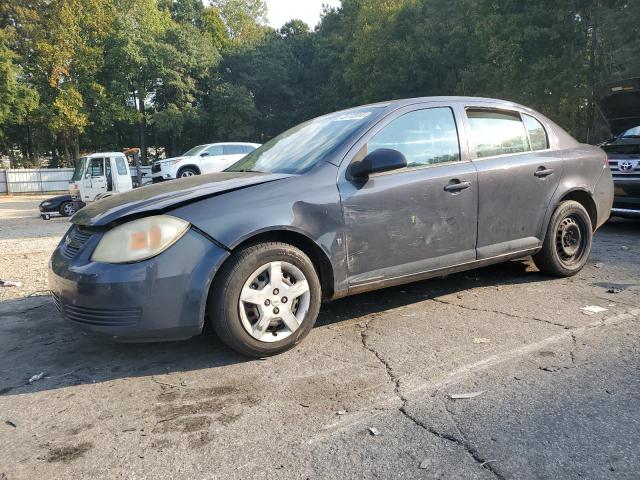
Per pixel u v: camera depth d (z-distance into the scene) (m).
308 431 2.47
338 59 45.12
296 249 3.37
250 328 3.24
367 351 3.40
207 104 44.88
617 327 3.65
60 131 38.31
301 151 3.98
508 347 3.37
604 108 9.30
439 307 4.24
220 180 3.67
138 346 3.67
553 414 2.54
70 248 3.35
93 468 2.26
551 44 23.47
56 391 3.02
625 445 2.27
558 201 4.75
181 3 51.41
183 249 3.06
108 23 37.56
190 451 2.35
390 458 2.23
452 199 4.02
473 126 4.34
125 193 3.78
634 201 7.24
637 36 20.28
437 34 32.75
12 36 34.81
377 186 3.69
